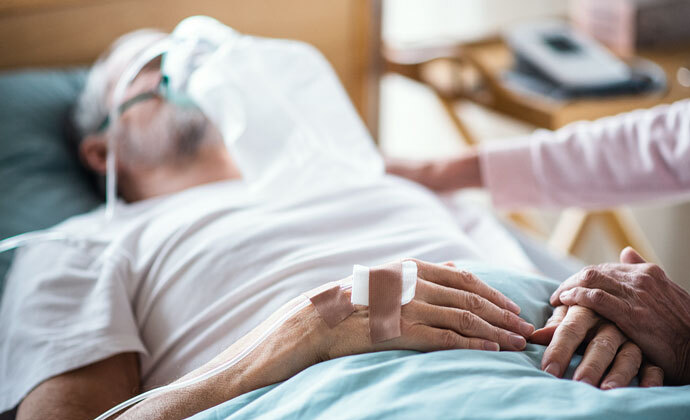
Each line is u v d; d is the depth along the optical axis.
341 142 1.01
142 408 0.69
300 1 1.62
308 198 0.95
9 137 1.29
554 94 1.63
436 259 0.86
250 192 0.98
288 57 1.01
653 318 0.66
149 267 0.91
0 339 0.89
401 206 0.97
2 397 0.81
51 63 1.44
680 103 1.10
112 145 1.05
